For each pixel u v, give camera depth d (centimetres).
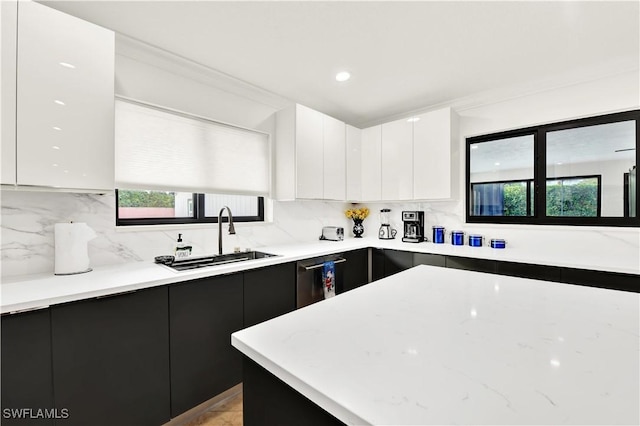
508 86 262
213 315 183
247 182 269
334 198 313
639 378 55
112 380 142
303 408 61
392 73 239
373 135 340
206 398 178
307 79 249
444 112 286
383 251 307
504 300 104
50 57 143
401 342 72
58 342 128
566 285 123
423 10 164
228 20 173
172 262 208
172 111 221
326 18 172
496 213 293
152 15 168
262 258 233
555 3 158
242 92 264
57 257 163
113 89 163
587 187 246
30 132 138
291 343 71
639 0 154
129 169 199
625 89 225
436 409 47
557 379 55
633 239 223
